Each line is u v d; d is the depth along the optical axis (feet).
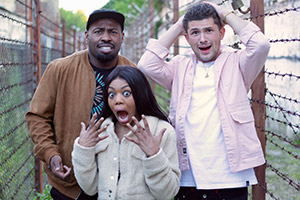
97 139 8.11
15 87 14.48
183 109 9.48
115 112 8.45
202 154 9.20
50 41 36.81
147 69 10.05
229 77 9.39
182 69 9.94
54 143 9.89
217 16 9.38
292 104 21.66
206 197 9.28
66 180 9.83
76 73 10.14
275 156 20.89
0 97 12.25
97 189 8.57
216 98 9.32
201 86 9.53
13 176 12.25
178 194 9.73
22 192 14.29
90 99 10.03
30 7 16.56
